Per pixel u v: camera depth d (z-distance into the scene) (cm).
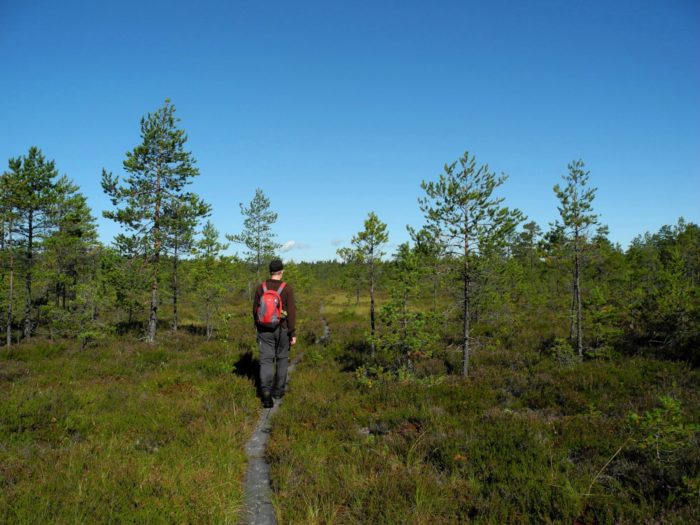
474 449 554
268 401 806
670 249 1873
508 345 1536
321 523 405
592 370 1044
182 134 1823
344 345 1647
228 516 403
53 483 439
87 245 2283
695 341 1194
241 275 2375
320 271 7694
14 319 2155
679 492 419
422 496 430
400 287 1053
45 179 1992
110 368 1133
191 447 575
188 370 1103
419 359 1234
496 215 1060
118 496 416
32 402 741
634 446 533
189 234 1819
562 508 404
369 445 600
